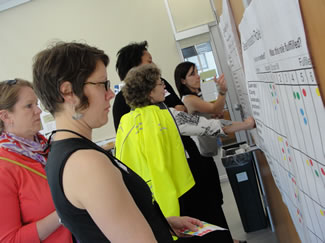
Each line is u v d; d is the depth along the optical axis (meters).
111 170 0.71
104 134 4.83
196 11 4.30
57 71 0.74
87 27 4.66
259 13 0.98
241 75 1.81
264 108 1.33
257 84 1.35
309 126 0.80
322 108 0.69
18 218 1.21
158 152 1.66
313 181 0.86
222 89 2.43
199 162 1.96
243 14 1.28
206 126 1.78
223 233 1.45
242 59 1.63
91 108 0.78
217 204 2.02
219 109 2.49
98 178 0.68
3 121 1.33
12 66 4.90
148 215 0.86
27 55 4.84
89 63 0.77
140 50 2.10
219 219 1.99
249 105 1.83
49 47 0.84
